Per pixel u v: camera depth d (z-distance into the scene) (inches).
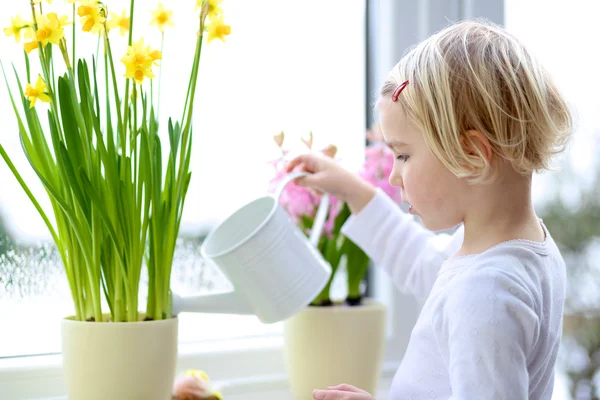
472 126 28.4
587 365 59.1
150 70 30.3
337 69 48.2
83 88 30.3
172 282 42.8
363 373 40.2
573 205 59.5
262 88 45.4
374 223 39.8
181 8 41.7
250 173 45.3
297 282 33.5
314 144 47.3
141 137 31.1
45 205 39.2
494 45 29.2
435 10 47.9
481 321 26.2
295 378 40.5
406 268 39.6
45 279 39.3
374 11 48.5
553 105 30.2
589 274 59.3
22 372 36.6
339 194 39.7
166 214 32.5
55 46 37.3
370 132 44.1
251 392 42.8
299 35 46.7
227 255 32.7
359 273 43.0
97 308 31.8
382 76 47.6
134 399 30.7
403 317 48.0
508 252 28.5
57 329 39.6
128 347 30.4
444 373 29.3
